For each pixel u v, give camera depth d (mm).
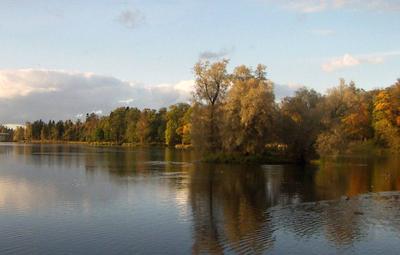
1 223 34469
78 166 82562
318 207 39938
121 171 72312
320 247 28125
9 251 27562
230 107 83938
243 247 28281
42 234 31328
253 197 45719
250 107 81312
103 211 38781
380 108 115312
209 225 33812
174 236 30875
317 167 77062
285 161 84562
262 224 33812
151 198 45219
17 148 185375
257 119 82875
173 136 171000
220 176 64125
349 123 116438
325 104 96625
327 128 86188
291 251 27375
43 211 38750
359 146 119688
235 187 52750
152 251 27656
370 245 28469
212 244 28938
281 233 31234
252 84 85062
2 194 47656
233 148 86062
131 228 33000
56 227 33281
